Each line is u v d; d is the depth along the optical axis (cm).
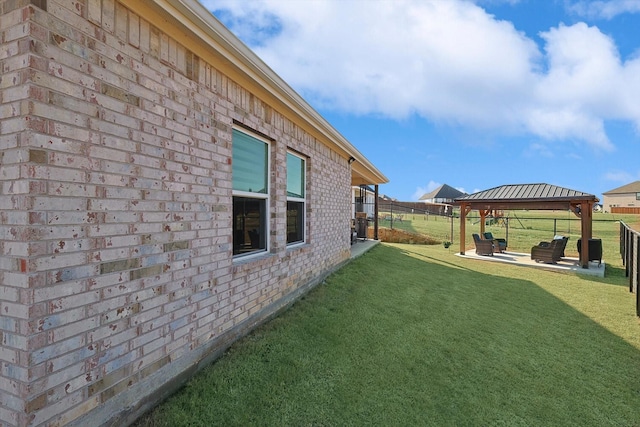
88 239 219
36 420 189
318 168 671
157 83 276
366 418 284
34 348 189
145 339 262
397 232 1861
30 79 189
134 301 253
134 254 253
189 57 312
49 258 197
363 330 455
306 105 527
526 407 323
